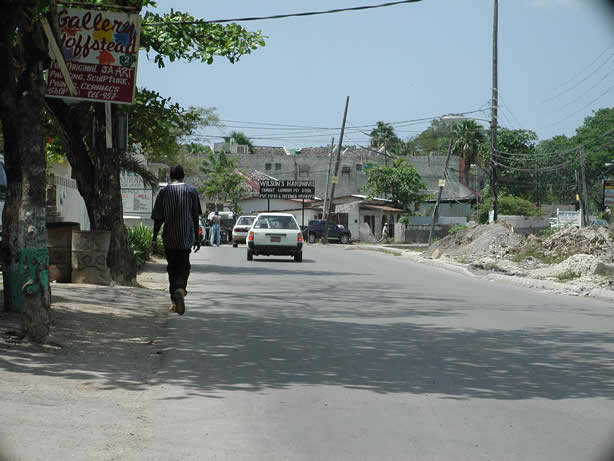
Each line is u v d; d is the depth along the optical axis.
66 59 13.07
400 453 4.77
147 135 19.69
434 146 116.94
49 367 6.94
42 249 8.02
